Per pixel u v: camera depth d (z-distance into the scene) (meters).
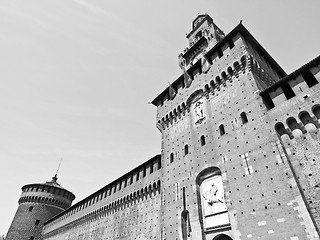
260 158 23.42
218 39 44.78
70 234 58.91
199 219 26.34
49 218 78.44
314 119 21.20
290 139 22.41
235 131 27.33
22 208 78.56
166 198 32.56
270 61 35.91
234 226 22.72
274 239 19.34
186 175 31.17
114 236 42.41
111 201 48.12
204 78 35.91
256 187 22.50
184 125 36.31
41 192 81.50
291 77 24.33
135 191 42.41
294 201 19.42
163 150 38.09
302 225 18.22
